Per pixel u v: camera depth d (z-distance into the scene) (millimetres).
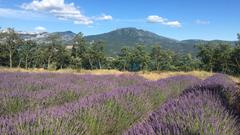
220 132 3498
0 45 70438
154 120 3787
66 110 4676
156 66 71562
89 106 5172
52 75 14906
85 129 4242
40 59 72312
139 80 14570
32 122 3746
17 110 6043
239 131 3930
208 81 11531
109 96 6117
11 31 70375
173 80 13180
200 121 3682
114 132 5441
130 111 5980
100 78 14219
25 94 6816
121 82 13195
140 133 3324
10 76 12523
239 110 5441
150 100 7898
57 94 7664
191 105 4652
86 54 72188
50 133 3549
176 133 3338
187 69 70375
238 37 53125
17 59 72562
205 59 60875
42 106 6391
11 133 3383
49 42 71438
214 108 4555
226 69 55281
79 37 71812
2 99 6328
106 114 5344
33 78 11711
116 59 73562
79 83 11000
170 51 71938
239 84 7988
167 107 4648
